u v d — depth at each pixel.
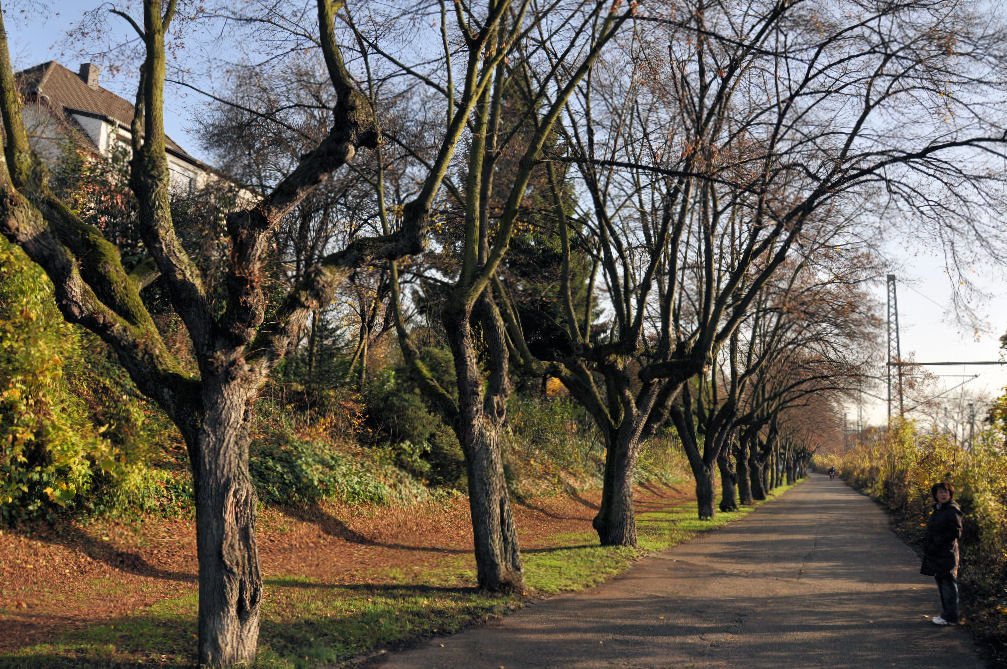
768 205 12.12
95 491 12.16
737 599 10.59
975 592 11.06
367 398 23.23
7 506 10.80
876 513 30.56
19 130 6.48
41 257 6.00
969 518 15.84
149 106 6.64
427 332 28.12
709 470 26.77
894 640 8.20
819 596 10.96
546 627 8.59
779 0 12.23
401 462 22.14
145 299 18.06
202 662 6.23
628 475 16.61
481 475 10.74
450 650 7.47
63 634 7.40
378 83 12.60
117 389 14.22
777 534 20.94
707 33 10.91
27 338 10.45
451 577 11.71
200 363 6.50
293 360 22.14
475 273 10.88
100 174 18.55
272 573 11.55
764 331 31.41
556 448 32.38
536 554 14.82
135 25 7.41
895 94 12.62
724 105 13.94
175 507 13.49
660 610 9.70
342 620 8.40
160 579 10.80
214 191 19.53
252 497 6.59
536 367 15.52
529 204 17.17
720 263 20.47
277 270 20.08
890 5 11.51
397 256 7.85
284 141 15.65
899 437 33.06
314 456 18.31
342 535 15.98
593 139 15.44
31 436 10.28
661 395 17.05
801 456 90.06
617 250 16.94
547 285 23.17
